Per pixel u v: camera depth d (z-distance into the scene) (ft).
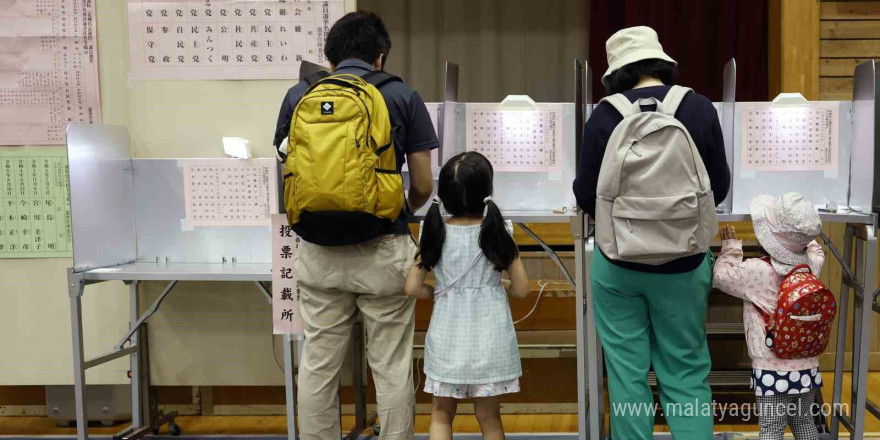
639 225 5.67
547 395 9.13
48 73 8.50
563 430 8.48
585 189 6.10
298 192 5.75
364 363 8.71
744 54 13.98
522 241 9.98
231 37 8.34
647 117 5.64
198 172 8.22
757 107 7.54
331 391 6.41
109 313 8.75
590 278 6.48
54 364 8.83
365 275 6.12
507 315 6.29
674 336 6.06
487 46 16.28
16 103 8.53
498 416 6.53
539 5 16.16
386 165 5.93
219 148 8.45
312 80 6.29
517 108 7.70
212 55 8.36
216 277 7.23
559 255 9.89
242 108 8.40
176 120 8.45
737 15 14.24
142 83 8.45
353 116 5.70
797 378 6.49
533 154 7.72
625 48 6.25
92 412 8.98
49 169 8.61
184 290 8.78
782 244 6.47
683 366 6.12
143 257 8.33
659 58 6.08
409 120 6.17
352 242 5.94
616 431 6.22
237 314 8.79
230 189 8.20
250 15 8.30
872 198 7.02
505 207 7.77
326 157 5.66
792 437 7.84
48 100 8.52
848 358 10.46
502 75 16.31
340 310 6.35
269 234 8.19
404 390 6.30
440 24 16.34
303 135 5.74
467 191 6.19
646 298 6.05
